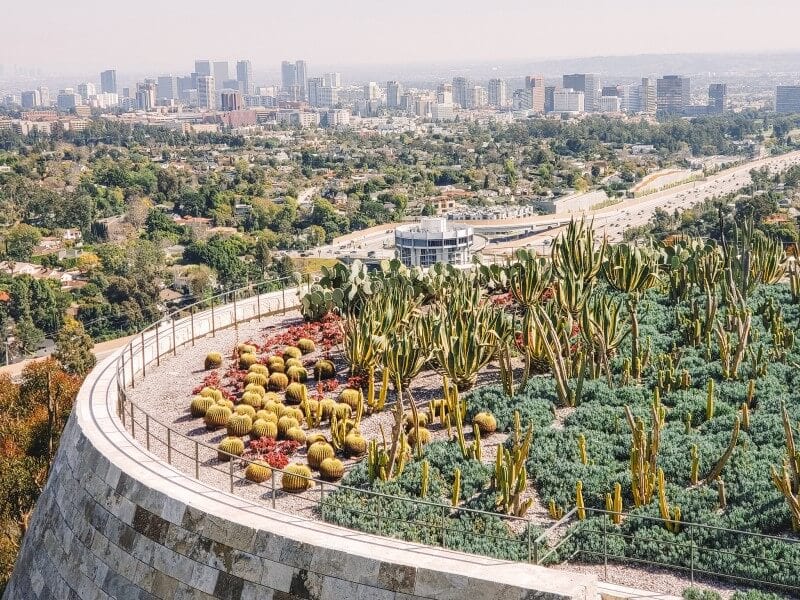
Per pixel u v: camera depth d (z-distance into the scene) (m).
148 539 16.08
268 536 14.79
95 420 19.78
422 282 29.89
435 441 19.83
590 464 18.36
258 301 31.30
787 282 31.41
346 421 20.47
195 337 28.78
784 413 16.11
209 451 19.97
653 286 30.02
